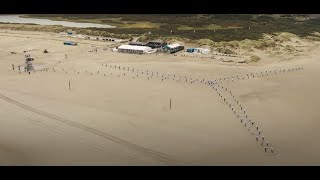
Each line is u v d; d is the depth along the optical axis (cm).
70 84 8844
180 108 7262
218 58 11425
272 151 5550
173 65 10600
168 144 5791
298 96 7906
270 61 11144
